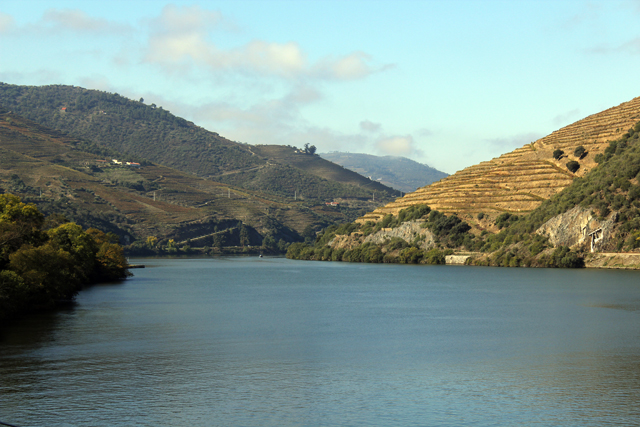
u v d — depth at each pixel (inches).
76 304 4576.8
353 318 3902.6
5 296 3535.9
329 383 2194.9
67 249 5595.5
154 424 1759.4
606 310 4215.1
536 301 4827.8
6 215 4037.9
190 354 2677.2
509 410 1895.9
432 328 3454.7
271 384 2178.9
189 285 6737.2
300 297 5364.2
